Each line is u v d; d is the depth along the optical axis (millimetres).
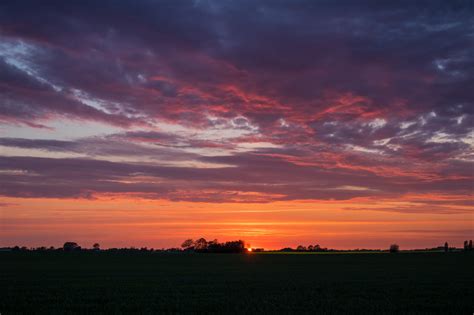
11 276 56250
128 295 35156
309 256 150000
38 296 34562
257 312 26984
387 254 162750
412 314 26312
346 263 98438
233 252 196375
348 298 33438
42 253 173375
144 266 85562
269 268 77438
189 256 151875
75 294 35906
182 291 38125
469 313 27188
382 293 36531
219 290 38781
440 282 46312
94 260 116688
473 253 163250
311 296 34406
